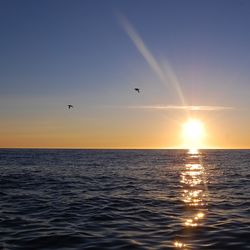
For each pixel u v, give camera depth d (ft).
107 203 83.41
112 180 142.10
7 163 262.26
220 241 49.26
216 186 121.39
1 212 71.15
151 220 63.98
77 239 50.29
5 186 116.47
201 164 275.80
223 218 65.57
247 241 49.34
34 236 51.85
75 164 257.96
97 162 291.58
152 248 46.03
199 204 82.17
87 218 65.67
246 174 176.24
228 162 313.32
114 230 56.03
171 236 52.19
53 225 59.57
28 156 432.66
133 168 221.05
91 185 122.93
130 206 79.36
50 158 369.50
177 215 68.69
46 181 134.41
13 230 55.67
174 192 104.42
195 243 48.39
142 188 114.62
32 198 90.74
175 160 350.23
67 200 87.81
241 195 98.07
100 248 46.01
